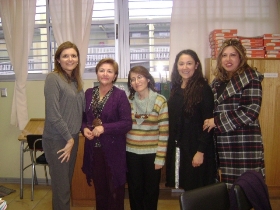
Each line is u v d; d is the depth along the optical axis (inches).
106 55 130.0
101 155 77.8
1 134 134.9
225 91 71.6
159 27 127.4
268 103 104.3
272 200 108.5
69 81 77.4
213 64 103.0
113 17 127.5
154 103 76.9
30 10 122.3
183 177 74.4
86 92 81.3
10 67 133.4
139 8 126.1
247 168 70.4
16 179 136.1
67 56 75.6
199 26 116.0
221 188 55.0
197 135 73.0
